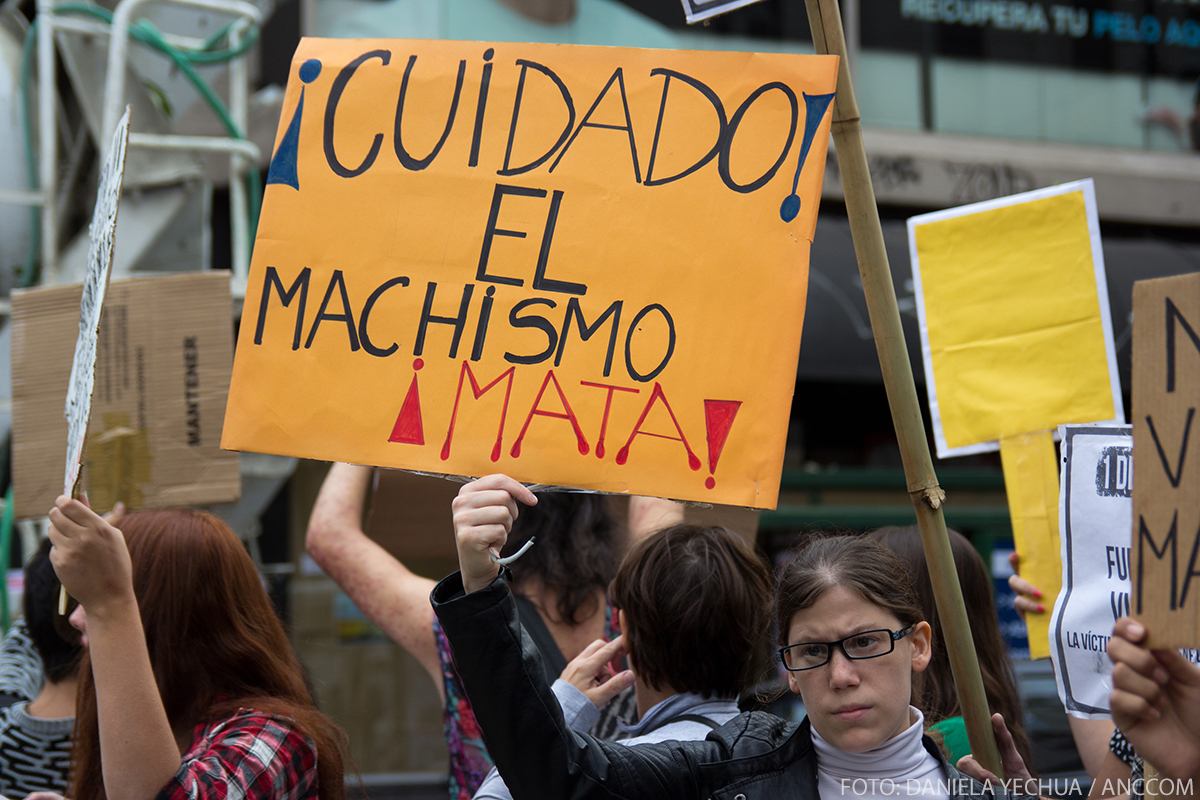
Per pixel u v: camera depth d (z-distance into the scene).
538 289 1.76
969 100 7.91
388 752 6.86
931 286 2.62
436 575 6.70
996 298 2.54
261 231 1.85
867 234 1.76
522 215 1.78
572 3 6.64
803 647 1.54
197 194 4.47
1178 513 1.29
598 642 1.96
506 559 1.52
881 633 1.52
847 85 1.74
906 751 1.55
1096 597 2.07
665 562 1.87
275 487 4.20
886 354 1.78
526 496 1.57
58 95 5.05
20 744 2.09
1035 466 2.45
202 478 2.72
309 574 6.79
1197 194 8.12
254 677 1.77
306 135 1.88
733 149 1.73
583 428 1.70
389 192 1.83
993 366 2.53
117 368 2.75
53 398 2.78
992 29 7.96
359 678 6.84
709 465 1.66
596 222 1.76
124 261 4.42
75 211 5.04
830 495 7.07
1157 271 7.53
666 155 1.76
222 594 1.77
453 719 2.12
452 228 1.80
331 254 1.83
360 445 1.77
